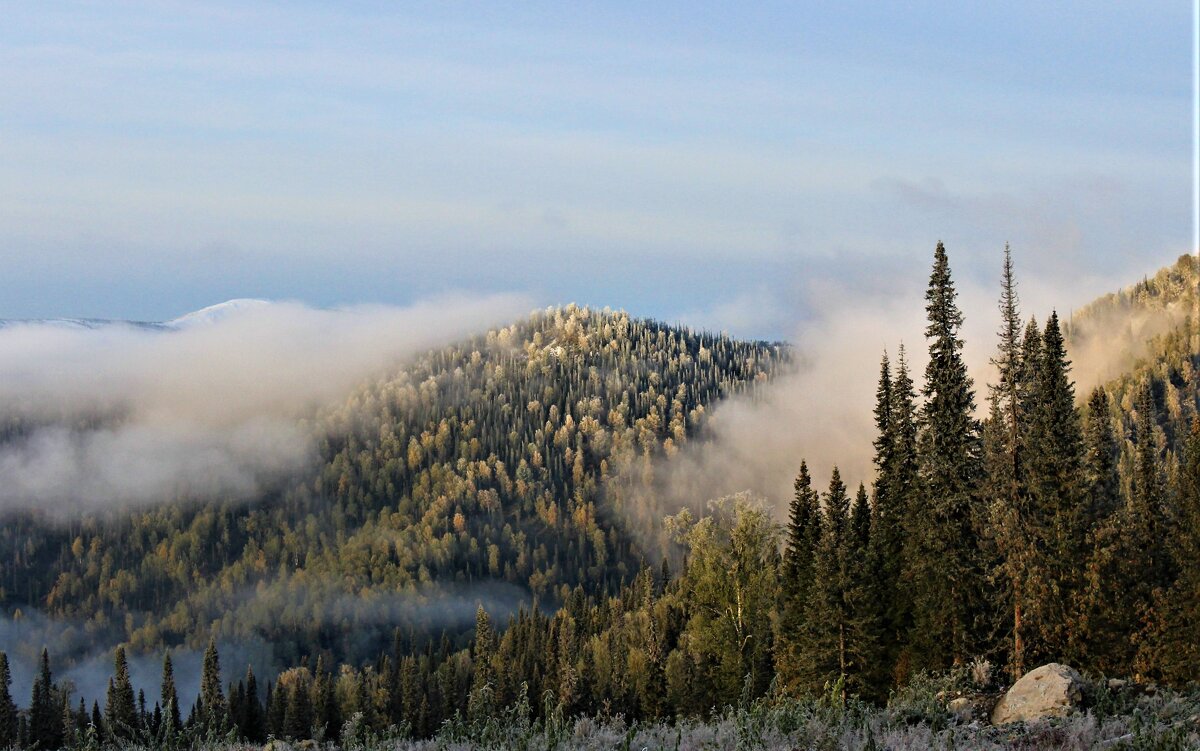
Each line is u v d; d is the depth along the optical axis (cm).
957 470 5888
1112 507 6750
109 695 12850
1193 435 6406
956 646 5662
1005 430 5556
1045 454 5922
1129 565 6159
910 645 5991
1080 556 5772
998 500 5572
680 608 12950
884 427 7288
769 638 7644
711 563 7806
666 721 2905
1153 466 6944
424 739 2697
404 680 14338
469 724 2638
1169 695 2617
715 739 2322
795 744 2194
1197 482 6191
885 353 7300
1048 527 5628
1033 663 5516
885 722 2447
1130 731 2194
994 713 2819
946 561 5819
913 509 6241
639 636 13000
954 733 2302
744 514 7831
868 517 7356
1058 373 6278
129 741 3003
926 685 3375
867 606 6053
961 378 6009
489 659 15250
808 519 7575
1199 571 5544
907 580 6175
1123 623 5603
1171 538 6475
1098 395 7112
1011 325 5534
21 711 12925
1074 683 2742
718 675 7706
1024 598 5497
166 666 12638
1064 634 5569
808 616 6356
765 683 7206
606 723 2831
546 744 2398
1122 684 2850
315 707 13650
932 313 6084
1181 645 5309
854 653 6091
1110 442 7069
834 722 2341
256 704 13888
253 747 2920
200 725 2959
